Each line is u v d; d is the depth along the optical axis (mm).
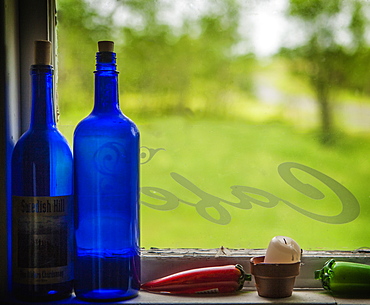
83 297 763
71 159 789
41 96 765
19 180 754
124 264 772
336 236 898
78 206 779
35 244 735
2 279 766
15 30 811
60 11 897
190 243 897
